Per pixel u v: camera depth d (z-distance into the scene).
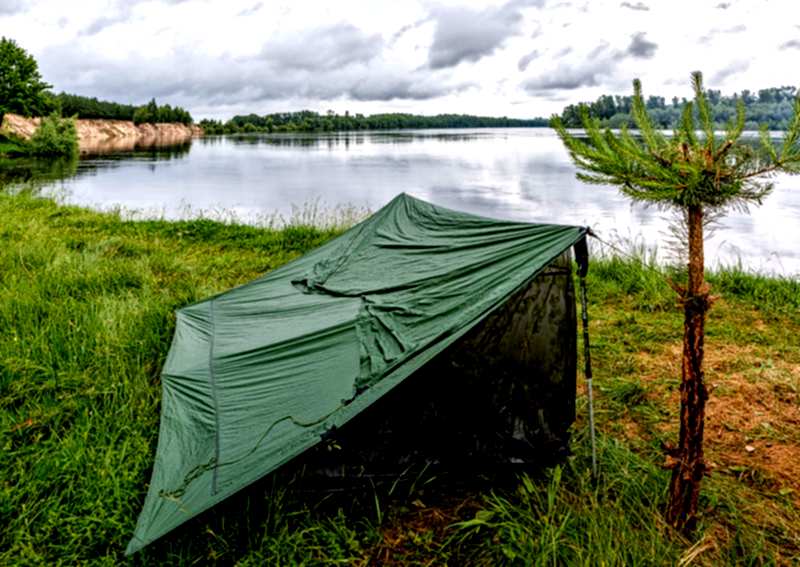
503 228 3.66
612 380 4.51
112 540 2.62
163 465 2.87
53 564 2.50
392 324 3.25
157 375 4.20
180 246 9.42
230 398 3.20
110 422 3.53
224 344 3.87
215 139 96.00
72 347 4.45
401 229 4.41
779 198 19.39
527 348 3.15
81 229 10.42
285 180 26.41
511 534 2.64
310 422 2.75
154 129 113.81
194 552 2.60
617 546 2.42
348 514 2.96
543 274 3.18
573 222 15.17
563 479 3.15
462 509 3.03
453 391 3.08
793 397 4.19
